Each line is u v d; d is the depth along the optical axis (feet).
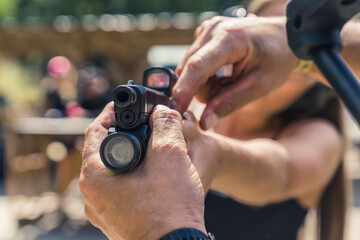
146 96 2.43
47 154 17.43
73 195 21.06
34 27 23.85
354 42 3.53
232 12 5.57
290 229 5.72
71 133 16.52
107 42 24.34
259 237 5.72
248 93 3.58
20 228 17.06
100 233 16.72
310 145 5.00
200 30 3.64
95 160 2.46
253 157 3.94
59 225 17.47
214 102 3.54
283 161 4.43
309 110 5.58
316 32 2.56
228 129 5.64
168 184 2.26
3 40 25.64
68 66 24.49
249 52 3.41
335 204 5.96
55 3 71.31
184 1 64.49
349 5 2.45
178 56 27.96
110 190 2.34
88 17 24.32
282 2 4.33
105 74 27.71
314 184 5.22
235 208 5.60
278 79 3.63
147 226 2.24
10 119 16.26
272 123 5.56
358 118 2.21
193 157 3.08
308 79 5.19
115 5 68.44
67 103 23.09
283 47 3.51
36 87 67.00
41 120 17.65
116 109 2.39
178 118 2.43
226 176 3.82
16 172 16.60
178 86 3.21
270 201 5.22
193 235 2.13
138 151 2.27
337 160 5.62
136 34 22.68
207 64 3.25
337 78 2.39
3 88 61.62
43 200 17.98
